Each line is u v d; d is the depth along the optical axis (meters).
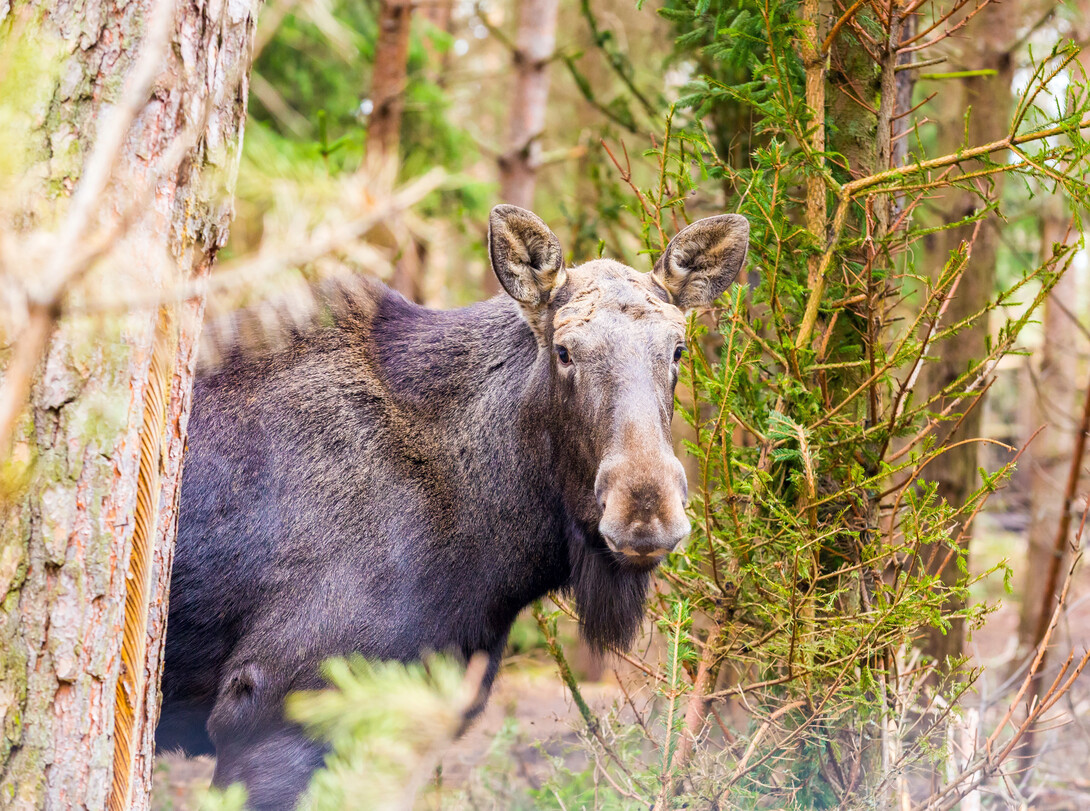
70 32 2.43
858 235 4.86
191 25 2.65
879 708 4.42
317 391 4.41
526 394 4.42
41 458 2.41
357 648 4.09
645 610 4.71
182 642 4.27
